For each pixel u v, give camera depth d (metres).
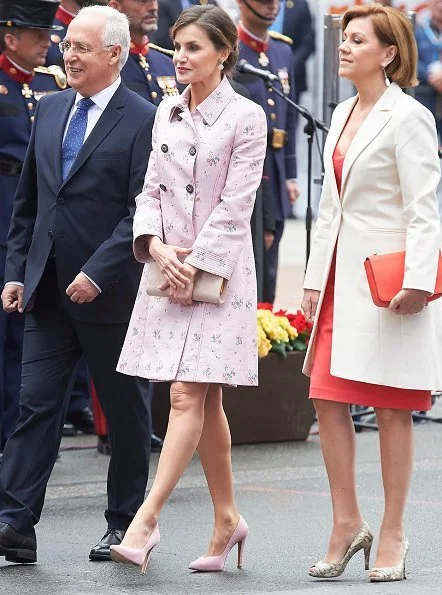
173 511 15.52
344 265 12.05
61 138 13.23
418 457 18.45
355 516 12.30
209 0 26.64
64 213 13.10
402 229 11.92
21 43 17.17
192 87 12.47
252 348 12.44
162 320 12.40
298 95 31.59
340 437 12.22
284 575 12.60
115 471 13.40
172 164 12.40
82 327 13.12
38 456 13.02
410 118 11.80
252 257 12.56
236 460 18.20
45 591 11.94
